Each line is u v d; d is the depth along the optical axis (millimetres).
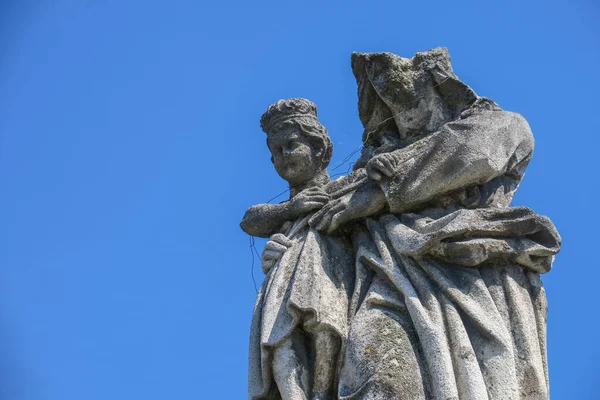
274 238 7609
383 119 8086
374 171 7328
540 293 7070
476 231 6973
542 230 7078
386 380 6520
